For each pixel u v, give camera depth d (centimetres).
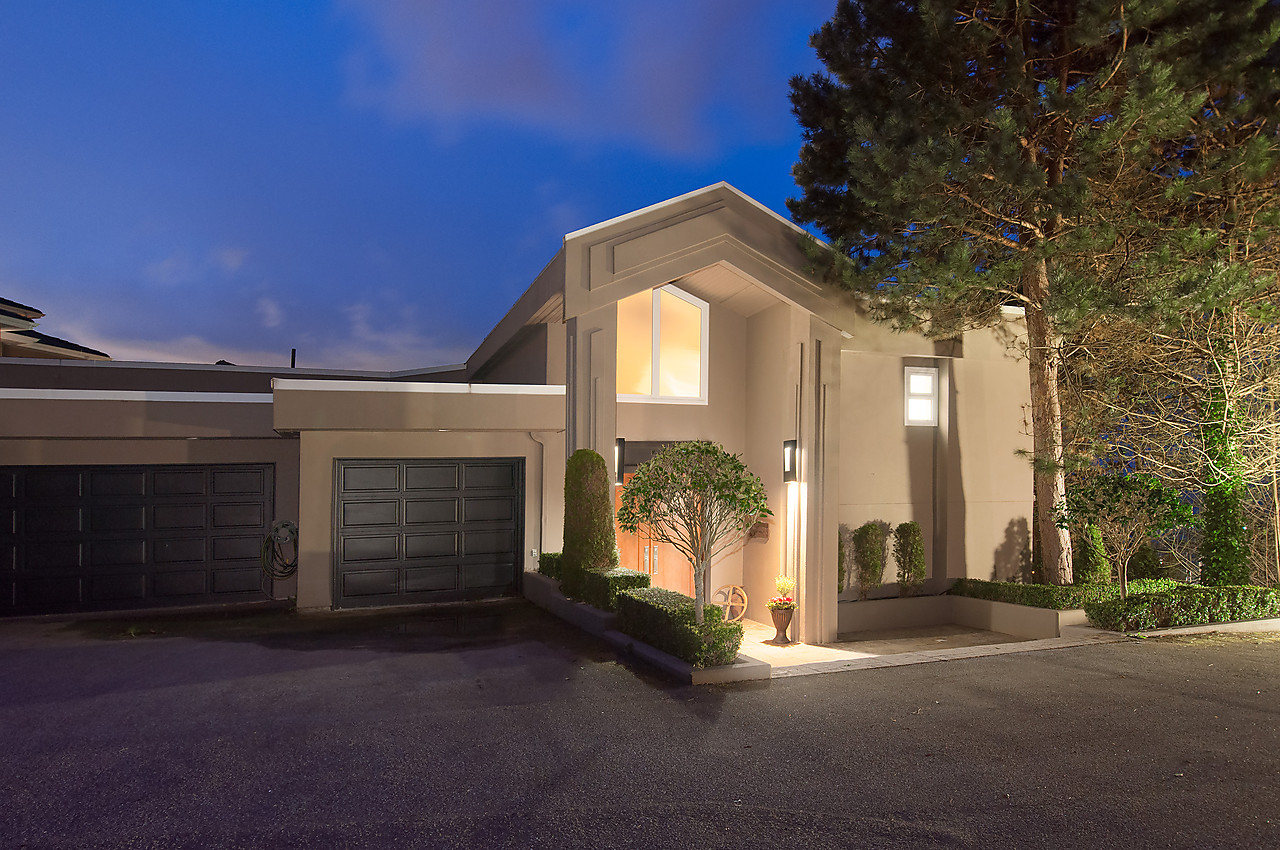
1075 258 1331
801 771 591
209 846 468
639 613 998
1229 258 1308
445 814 512
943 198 1230
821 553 1395
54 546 1326
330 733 671
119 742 648
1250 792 557
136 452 1367
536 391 1349
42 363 1958
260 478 1434
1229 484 1435
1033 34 1412
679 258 1339
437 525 1351
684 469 955
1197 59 1212
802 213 1560
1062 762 613
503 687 821
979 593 1522
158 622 1202
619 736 668
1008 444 1636
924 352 1548
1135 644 1072
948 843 477
